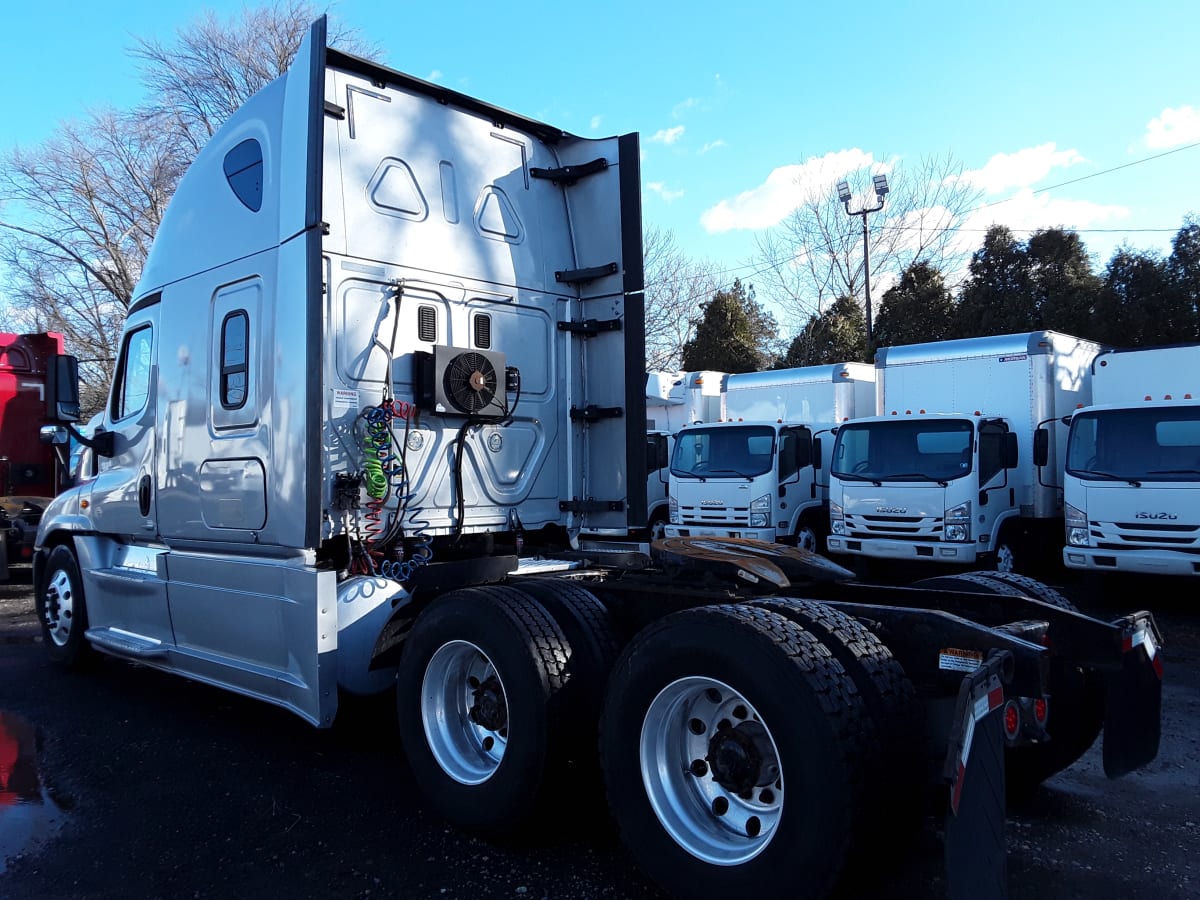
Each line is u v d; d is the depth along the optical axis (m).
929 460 11.61
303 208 4.53
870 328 30.67
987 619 4.30
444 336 5.29
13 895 3.59
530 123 5.88
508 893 3.57
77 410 6.14
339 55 4.83
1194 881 3.68
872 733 3.05
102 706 6.32
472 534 5.46
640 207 5.85
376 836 4.12
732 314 34.22
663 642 3.44
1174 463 9.92
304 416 4.46
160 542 5.88
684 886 3.29
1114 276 25.64
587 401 6.14
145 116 26.48
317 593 4.38
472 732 4.28
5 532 12.02
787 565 4.61
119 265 27.31
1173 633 9.15
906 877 3.67
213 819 4.32
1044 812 4.45
